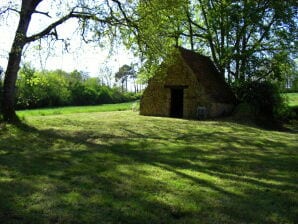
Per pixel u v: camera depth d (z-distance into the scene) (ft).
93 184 30.50
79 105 209.15
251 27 119.34
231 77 121.70
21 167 35.65
